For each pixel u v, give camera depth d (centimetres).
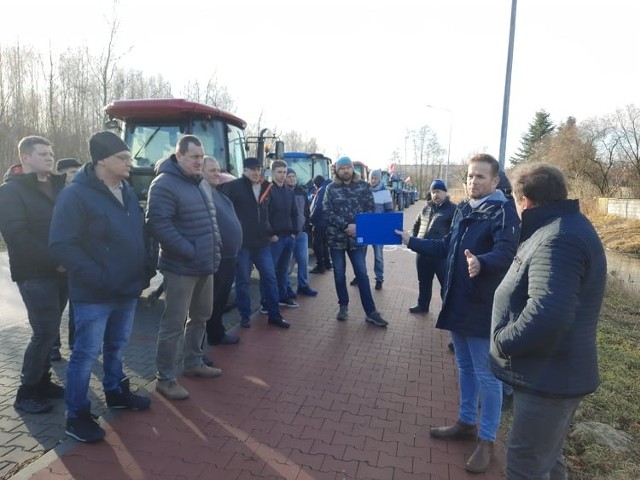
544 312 192
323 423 357
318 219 912
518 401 217
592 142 3653
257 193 565
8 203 338
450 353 516
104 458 300
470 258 294
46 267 345
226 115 728
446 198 610
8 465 290
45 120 2502
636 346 619
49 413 354
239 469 295
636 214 2572
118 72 2288
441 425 362
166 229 355
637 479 308
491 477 301
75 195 306
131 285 328
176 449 314
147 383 410
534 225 213
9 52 2508
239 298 570
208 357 475
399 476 297
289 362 471
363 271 597
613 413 404
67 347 485
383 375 451
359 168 2055
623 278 1230
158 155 709
